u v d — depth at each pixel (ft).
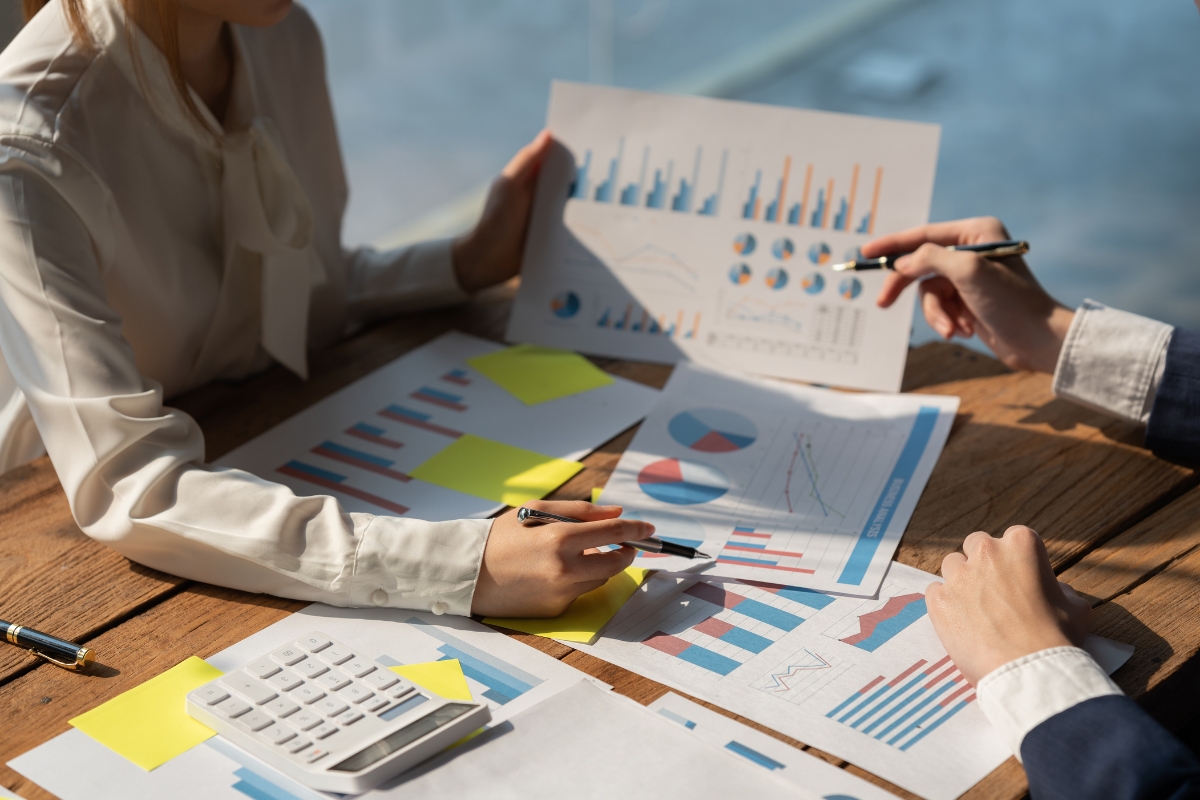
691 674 2.37
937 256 3.60
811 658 2.41
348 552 2.59
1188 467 3.19
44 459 3.35
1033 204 11.74
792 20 18.79
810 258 3.95
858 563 2.77
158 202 3.33
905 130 3.90
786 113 3.98
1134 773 1.91
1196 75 14.88
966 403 3.63
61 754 2.15
